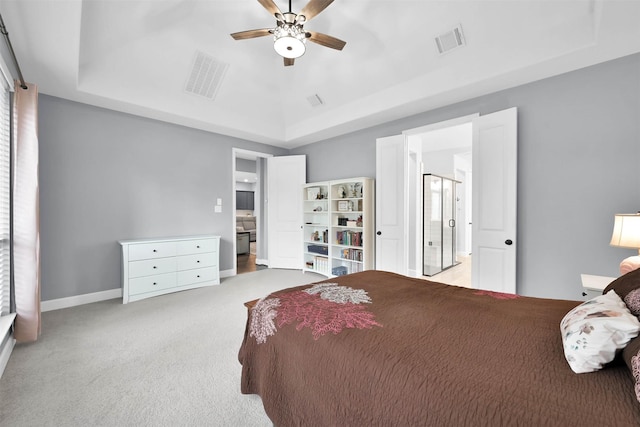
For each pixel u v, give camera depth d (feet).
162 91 11.80
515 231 9.12
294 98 14.37
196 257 13.01
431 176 15.93
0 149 7.11
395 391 2.97
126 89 10.95
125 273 11.01
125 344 7.57
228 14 9.66
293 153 18.52
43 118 10.27
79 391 5.59
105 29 9.00
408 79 10.91
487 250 9.77
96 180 11.42
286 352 4.27
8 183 7.43
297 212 17.33
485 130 9.84
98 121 11.44
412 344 3.59
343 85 12.48
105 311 10.06
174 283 12.34
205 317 9.49
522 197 9.36
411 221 15.66
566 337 3.11
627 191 7.66
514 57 8.43
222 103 13.50
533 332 3.87
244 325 8.86
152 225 12.92
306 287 6.34
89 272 11.23
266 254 19.29
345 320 4.38
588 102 8.20
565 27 7.59
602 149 8.00
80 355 6.97
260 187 19.53
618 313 2.97
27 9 6.28
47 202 10.35
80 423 4.76
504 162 9.36
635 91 7.54
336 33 10.18
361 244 14.05
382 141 13.21
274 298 5.51
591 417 2.24
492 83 9.30
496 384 2.73
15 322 7.40
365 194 13.64
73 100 10.84
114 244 11.84
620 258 7.79
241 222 30.96
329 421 3.43
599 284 6.58
